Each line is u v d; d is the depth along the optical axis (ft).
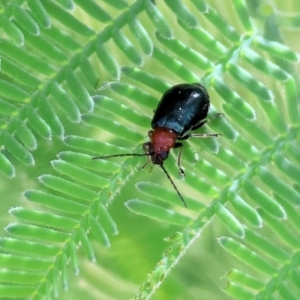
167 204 0.35
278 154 0.33
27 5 0.33
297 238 0.33
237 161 0.33
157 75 0.35
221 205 0.33
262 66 0.33
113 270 0.36
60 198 0.33
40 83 0.33
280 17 0.34
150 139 0.34
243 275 0.33
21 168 0.35
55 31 0.33
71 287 0.36
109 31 0.33
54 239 0.33
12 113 0.33
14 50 0.33
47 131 0.33
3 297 0.33
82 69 0.33
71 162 0.33
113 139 0.35
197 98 0.33
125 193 0.36
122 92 0.33
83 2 0.33
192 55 0.33
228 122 0.34
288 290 0.33
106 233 0.33
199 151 0.35
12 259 0.33
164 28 0.33
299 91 0.34
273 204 0.33
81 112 0.34
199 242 0.36
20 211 0.33
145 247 0.36
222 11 0.34
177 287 0.36
